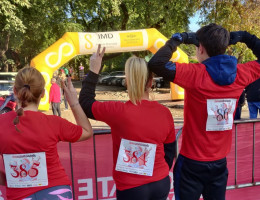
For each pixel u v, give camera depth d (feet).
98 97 55.83
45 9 53.47
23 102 5.13
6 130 5.04
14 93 5.26
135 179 5.41
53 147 5.22
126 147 5.44
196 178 6.14
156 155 5.53
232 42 6.48
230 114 6.03
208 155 6.00
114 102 5.56
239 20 39.65
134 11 63.26
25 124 5.04
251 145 10.18
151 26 67.31
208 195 6.41
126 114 5.35
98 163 9.05
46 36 68.74
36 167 5.08
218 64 5.66
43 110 37.91
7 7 42.39
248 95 17.40
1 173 5.64
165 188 5.58
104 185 9.22
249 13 39.22
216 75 5.63
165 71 5.57
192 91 5.81
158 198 5.55
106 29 73.72
